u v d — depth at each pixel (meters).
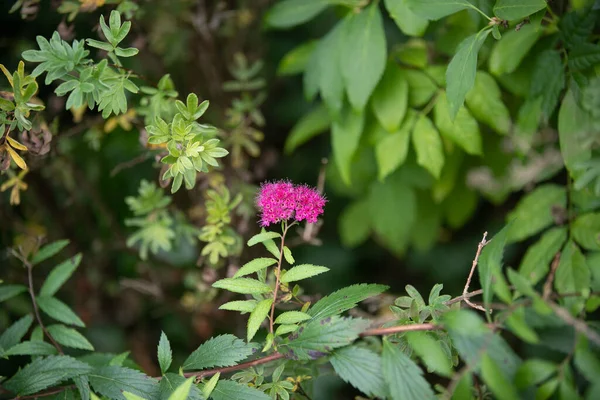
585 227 0.97
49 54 0.87
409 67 1.06
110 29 0.89
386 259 1.57
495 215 1.46
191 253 1.27
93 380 0.88
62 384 0.93
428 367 0.88
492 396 0.90
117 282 1.32
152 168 1.31
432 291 0.89
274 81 1.54
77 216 1.27
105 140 1.21
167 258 1.28
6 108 0.89
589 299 0.85
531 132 0.99
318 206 0.88
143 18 1.16
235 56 1.29
